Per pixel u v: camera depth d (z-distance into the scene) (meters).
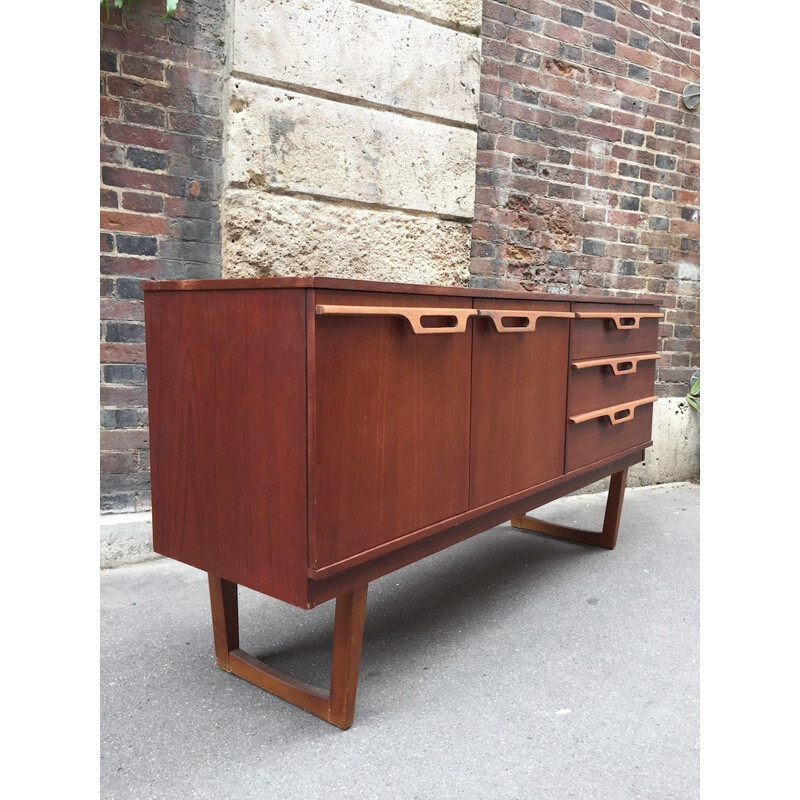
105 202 2.17
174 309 1.50
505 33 2.98
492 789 1.27
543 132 3.17
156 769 1.32
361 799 1.24
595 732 1.46
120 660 1.75
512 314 1.73
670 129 3.69
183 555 1.57
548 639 1.91
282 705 1.56
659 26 3.55
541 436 1.99
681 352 3.95
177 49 2.22
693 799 1.24
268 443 1.33
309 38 2.29
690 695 1.61
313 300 1.21
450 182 2.72
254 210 2.27
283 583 1.34
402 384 1.44
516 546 2.76
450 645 1.87
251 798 1.24
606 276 3.55
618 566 2.52
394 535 1.46
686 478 3.95
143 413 2.33
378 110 2.49
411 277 2.67
